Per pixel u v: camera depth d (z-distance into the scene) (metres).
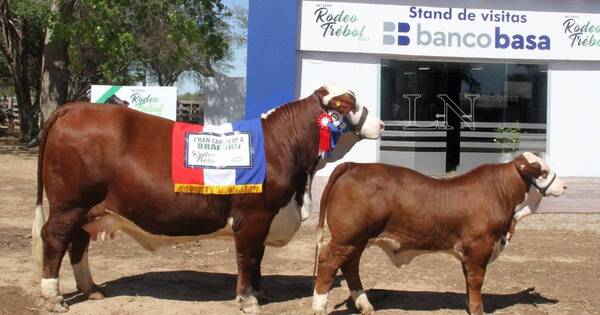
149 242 6.58
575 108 16.70
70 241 6.45
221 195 6.21
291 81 14.41
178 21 19.00
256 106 14.45
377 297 7.03
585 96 16.70
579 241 10.41
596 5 16.22
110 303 6.65
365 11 15.39
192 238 6.46
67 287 7.19
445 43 15.80
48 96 24.42
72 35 20.75
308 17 15.16
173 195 6.15
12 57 28.86
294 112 6.60
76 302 6.65
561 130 16.75
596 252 9.63
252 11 14.32
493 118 17.33
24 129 29.33
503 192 6.15
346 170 6.10
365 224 5.93
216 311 6.47
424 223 5.98
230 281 7.67
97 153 6.12
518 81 17.20
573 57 16.30
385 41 15.53
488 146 17.38
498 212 6.07
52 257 6.25
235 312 6.45
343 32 15.33
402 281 7.85
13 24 28.80
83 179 6.12
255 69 14.41
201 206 6.21
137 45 26.94
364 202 5.90
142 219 6.25
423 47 15.71
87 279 6.76
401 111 16.64
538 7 16.06
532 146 17.20
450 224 6.01
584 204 13.54
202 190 6.14
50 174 6.20
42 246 6.30
